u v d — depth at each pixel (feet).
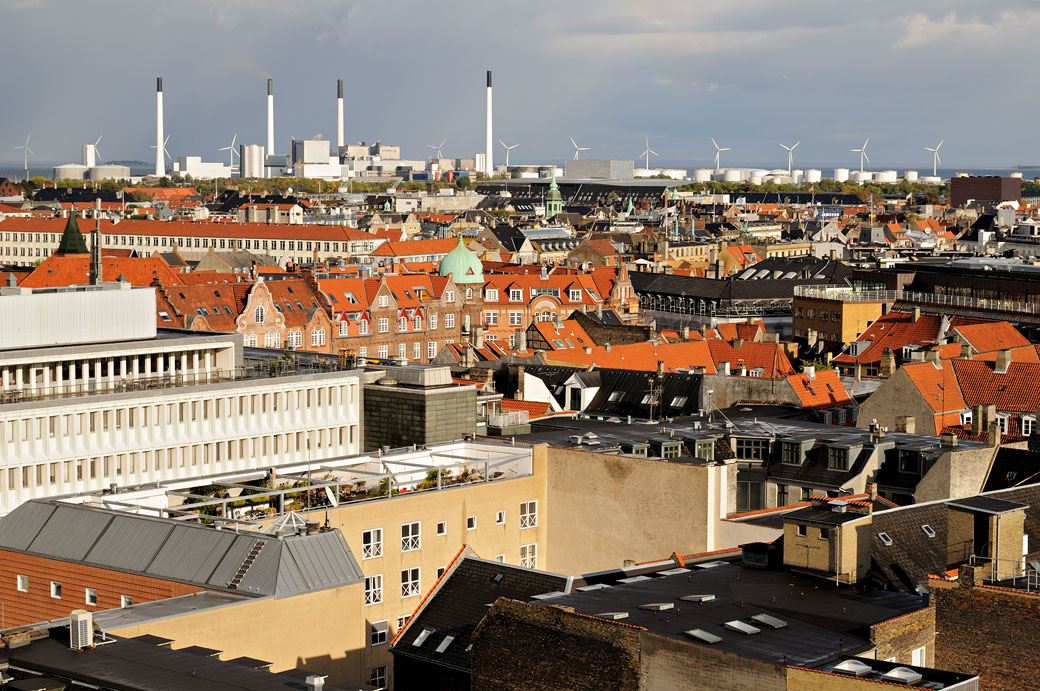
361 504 369.71
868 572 295.69
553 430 486.38
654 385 610.24
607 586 288.10
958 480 416.87
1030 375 567.18
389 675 364.38
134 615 281.54
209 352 492.13
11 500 416.67
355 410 492.13
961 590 266.36
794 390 583.99
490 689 262.47
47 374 449.89
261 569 305.12
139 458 444.55
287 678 241.55
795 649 244.42
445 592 319.88
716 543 386.73
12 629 262.06
